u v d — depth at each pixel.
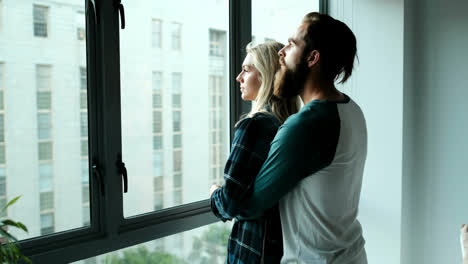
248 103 2.14
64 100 1.53
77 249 1.55
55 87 1.50
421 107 2.48
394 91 2.44
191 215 1.95
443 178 2.43
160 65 1.80
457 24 2.32
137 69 1.72
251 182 1.25
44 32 1.46
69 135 1.54
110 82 1.61
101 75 1.60
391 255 2.53
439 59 2.40
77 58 1.55
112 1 1.60
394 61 2.42
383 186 2.53
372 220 2.59
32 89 1.45
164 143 1.85
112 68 1.62
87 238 1.60
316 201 1.19
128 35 1.68
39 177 1.48
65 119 1.53
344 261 1.23
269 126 1.32
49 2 1.47
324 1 2.62
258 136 1.29
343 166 1.18
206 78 1.98
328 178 1.17
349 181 1.21
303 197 1.21
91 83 1.58
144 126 1.77
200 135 1.99
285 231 1.29
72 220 1.57
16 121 1.42
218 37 2.01
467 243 1.73
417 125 2.50
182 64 1.88
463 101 2.34
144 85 1.75
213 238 2.15
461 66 2.33
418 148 2.51
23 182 1.44
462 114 2.34
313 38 1.20
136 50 1.71
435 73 2.42
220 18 2.01
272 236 1.35
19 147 1.43
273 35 2.30
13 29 1.40
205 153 2.02
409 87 2.51
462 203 2.38
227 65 2.07
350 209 1.26
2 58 1.38
